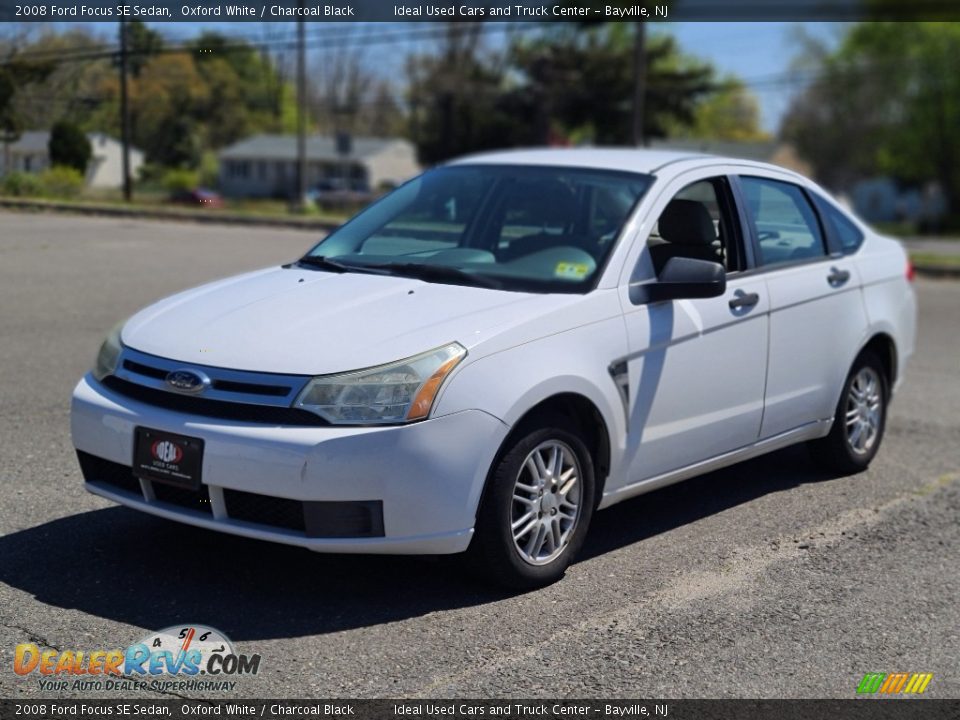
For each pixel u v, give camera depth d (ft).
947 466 22.52
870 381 21.75
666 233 17.56
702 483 20.86
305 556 15.96
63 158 87.35
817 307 19.66
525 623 14.10
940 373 32.32
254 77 205.05
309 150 238.89
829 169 257.96
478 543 14.43
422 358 13.78
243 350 14.03
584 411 15.67
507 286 16.03
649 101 191.42
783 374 18.97
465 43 203.21
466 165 19.49
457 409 13.71
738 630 14.25
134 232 62.34
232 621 13.78
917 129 223.51
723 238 18.45
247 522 13.64
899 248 23.24
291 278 16.75
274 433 13.28
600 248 16.60
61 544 15.98
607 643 13.65
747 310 18.04
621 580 15.74
